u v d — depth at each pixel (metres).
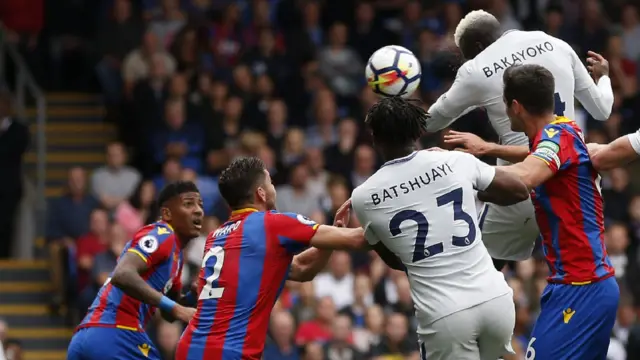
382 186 8.14
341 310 16.17
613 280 8.41
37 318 17.94
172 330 14.99
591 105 9.27
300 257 9.15
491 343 8.12
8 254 19.28
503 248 9.34
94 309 9.97
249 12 22.45
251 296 8.43
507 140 9.09
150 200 17.66
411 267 8.15
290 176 18.25
